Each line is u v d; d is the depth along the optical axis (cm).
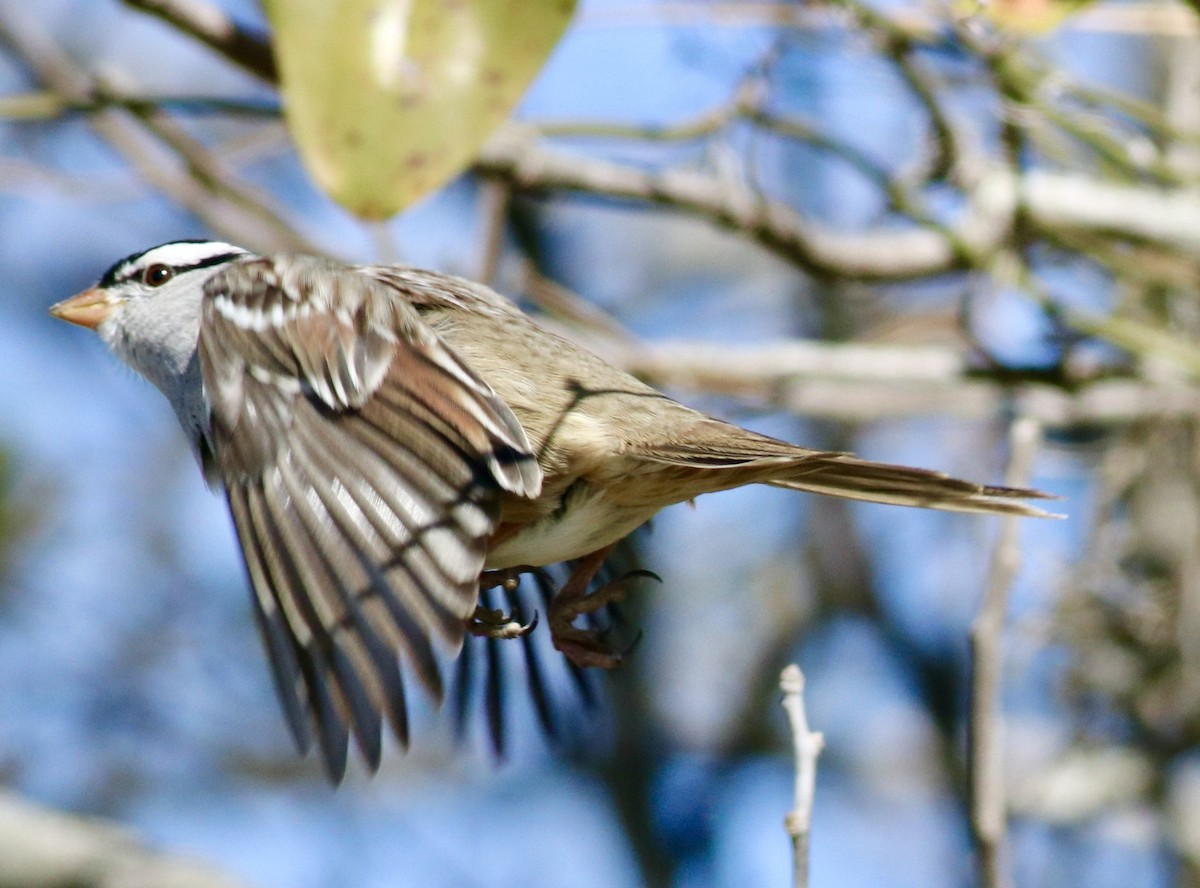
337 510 589
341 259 1033
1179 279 1003
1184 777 1149
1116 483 1075
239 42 862
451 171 652
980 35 919
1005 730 1267
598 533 666
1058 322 1016
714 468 639
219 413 641
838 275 1013
